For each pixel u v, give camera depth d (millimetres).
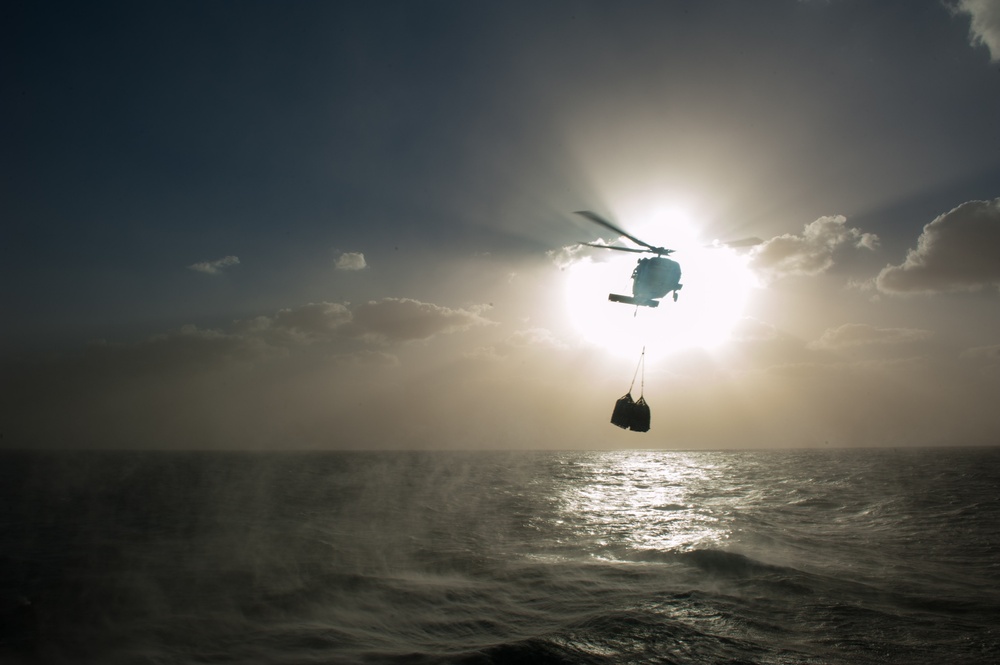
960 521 31344
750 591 16969
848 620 14297
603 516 34188
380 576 18688
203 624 13930
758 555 22141
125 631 13438
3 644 12586
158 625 13805
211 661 11664
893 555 22312
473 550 23203
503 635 13297
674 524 30984
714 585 17734
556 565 20516
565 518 33312
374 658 11766
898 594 16547
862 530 28734
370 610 15164
